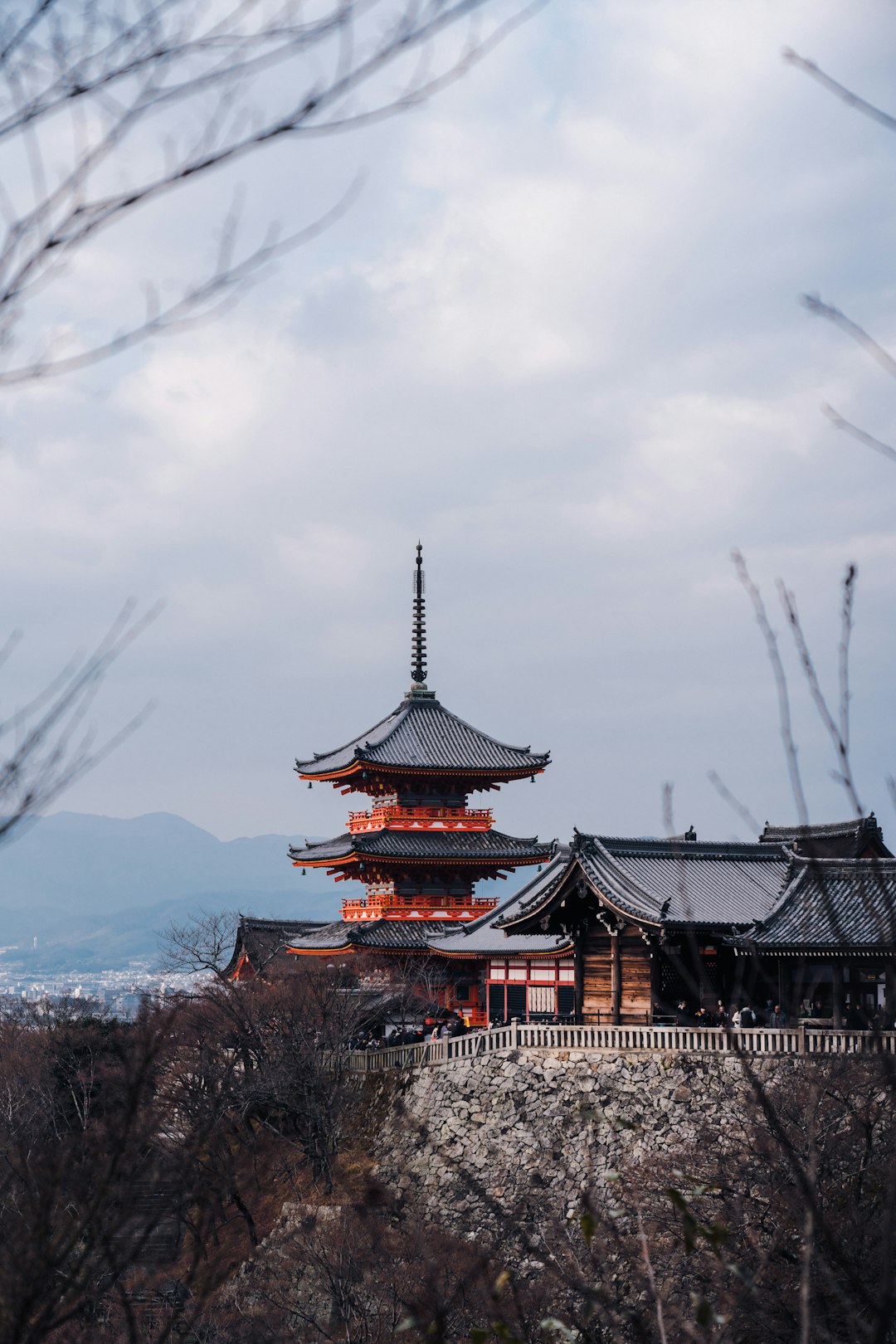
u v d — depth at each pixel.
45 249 6.46
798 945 52.72
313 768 100.50
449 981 88.06
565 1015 69.81
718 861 68.62
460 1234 41.75
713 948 61.56
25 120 6.29
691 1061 53.41
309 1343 42.16
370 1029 77.62
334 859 95.19
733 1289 14.03
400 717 102.62
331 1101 59.84
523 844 95.94
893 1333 19.45
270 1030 62.31
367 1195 12.80
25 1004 73.06
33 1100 54.00
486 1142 57.06
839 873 57.88
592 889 61.81
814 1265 21.02
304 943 93.00
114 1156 11.08
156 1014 37.31
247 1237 51.72
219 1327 42.09
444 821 96.06
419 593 105.75
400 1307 38.38
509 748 98.94
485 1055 59.25
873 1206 34.09
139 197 6.52
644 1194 42.25
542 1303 26.52
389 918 93.12
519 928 65.56
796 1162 9.47
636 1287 34.59
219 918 94.44
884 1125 38.38
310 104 6.37
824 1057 41.62
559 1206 50.97
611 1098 54.97
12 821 7.66
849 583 8.23
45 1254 10.71
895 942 9.05
